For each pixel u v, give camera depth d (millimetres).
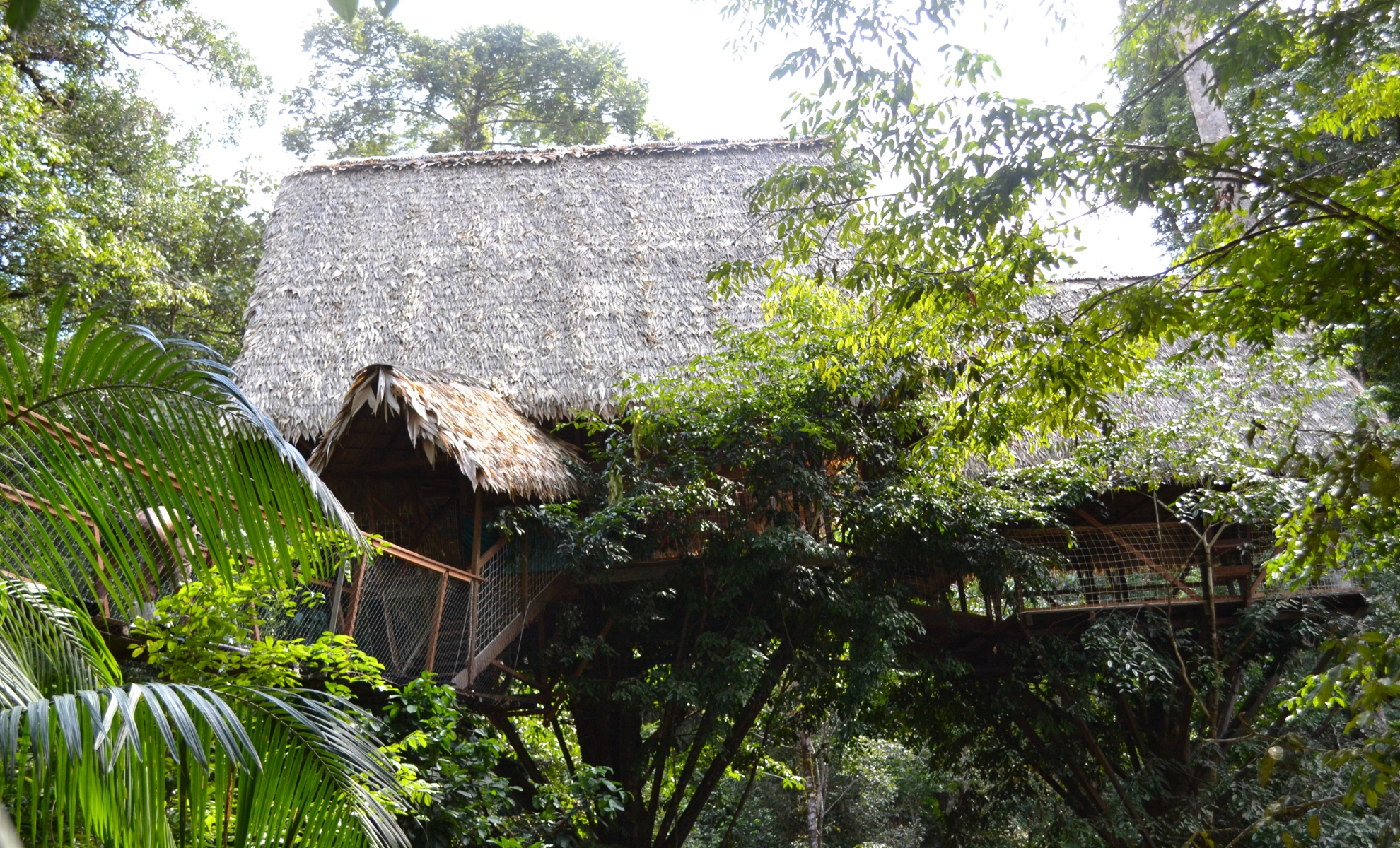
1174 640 10867
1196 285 6844
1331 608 11359
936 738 14188
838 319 9945
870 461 10359
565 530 9203
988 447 7887
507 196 15250
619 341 12711
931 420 10172
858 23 6457
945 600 11133
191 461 3207
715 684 9625
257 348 12930
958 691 13414
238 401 3285
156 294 15492
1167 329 6379
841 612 9930
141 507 3248
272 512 3381
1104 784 12789
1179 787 11477
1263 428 7328
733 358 10383
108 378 3076
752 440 9930
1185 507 10602
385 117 26062
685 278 13594
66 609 3318
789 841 20234
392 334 13109
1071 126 5785
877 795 20797
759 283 13250
